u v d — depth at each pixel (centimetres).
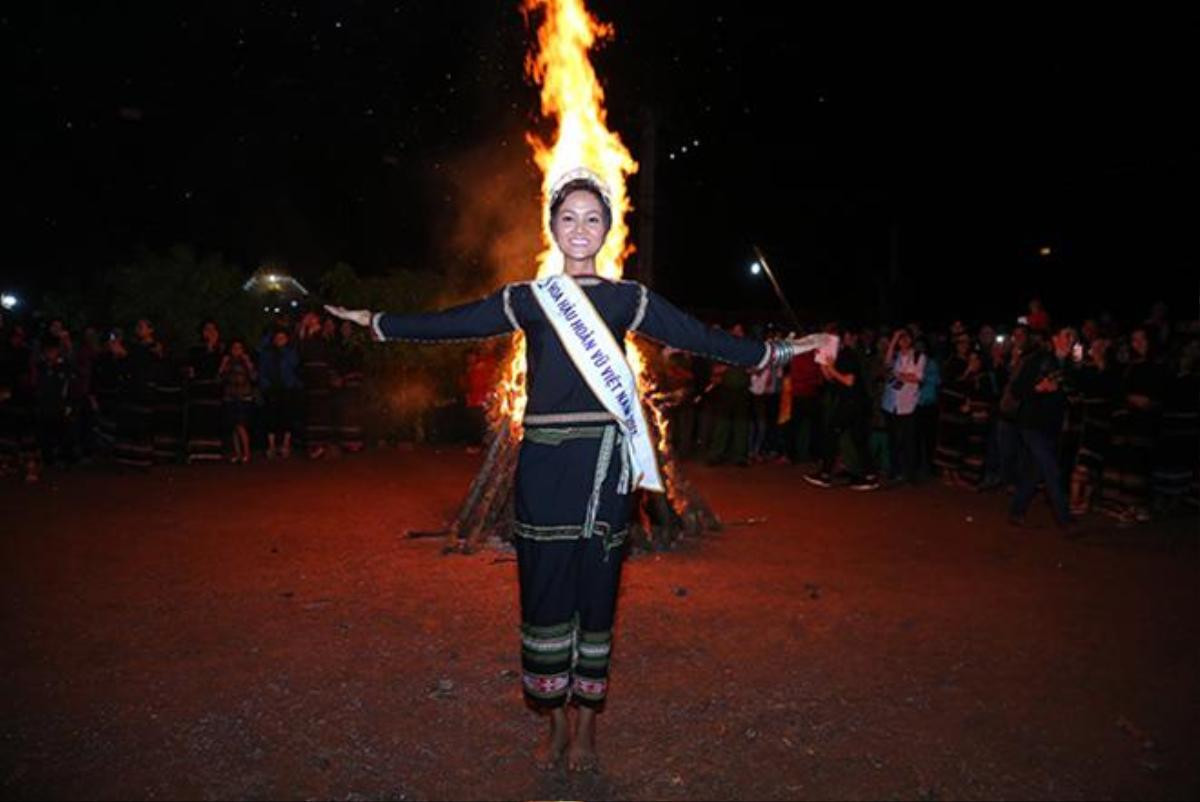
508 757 431
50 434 1195
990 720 472
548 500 394
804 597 668
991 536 870
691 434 1405
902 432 1173
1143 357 941
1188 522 930
